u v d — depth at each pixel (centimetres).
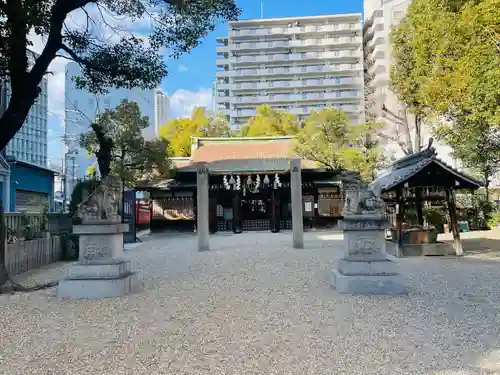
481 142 1878
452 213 1421
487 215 2405
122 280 860
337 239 2241
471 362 472
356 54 7144
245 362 481
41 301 816
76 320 671
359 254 869
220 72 7394
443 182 1379
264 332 592
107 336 584
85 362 488
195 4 1080
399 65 2447
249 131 4600
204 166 1802
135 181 2930
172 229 3114
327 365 469
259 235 2648
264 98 7219
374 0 6694
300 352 511
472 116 1536
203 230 1773
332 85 7125
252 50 7406
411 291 848
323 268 1188
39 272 1241
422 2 2095
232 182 2828
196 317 677
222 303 773
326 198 3195
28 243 1284
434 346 525
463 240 1839
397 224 1444
